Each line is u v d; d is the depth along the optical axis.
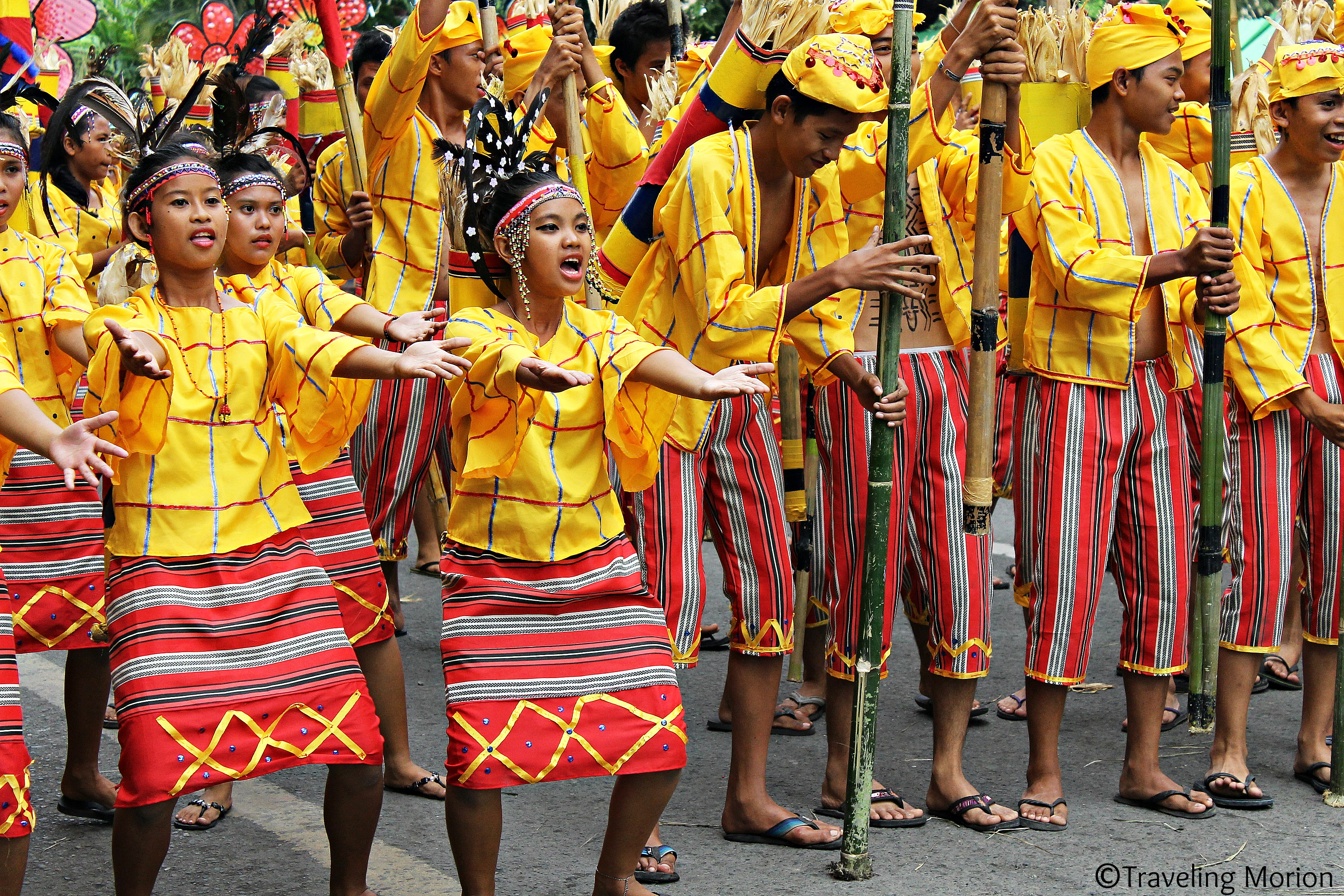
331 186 9.23
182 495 5.52
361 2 11.98
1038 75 7.80
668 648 5.80
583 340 5.83
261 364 5.73
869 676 6.23
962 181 6.86
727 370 5.51
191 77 9.59
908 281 5.95
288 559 5.70
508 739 5.43
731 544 6.74
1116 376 7.07
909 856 6.63
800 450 7.27
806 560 7.20
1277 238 7.54
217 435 5.61
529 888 6.27
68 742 7.70
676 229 6.40
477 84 8.34
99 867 6.58
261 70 10.32
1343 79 7.30
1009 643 10.32
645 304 6.71
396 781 7.42
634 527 6.70
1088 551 7.09
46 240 7.68
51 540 7.00
